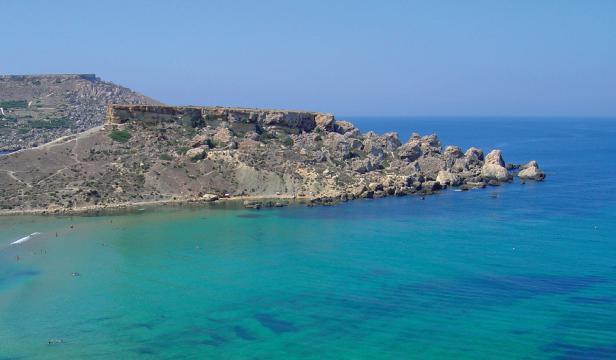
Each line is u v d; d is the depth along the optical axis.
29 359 75.06
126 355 76.12
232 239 133.75
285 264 113.94
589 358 73.94
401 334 81.69
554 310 88.69
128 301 94.75
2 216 159.12
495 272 106.75
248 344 79.25
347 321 86.38
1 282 104.31
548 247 123.00
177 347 78.38
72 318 87.81
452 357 74.94
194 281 104.31
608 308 89.00
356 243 129.25
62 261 116.75
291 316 88.44
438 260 114.88
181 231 141.62
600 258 114.12
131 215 160.88
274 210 168.00
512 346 77.50
